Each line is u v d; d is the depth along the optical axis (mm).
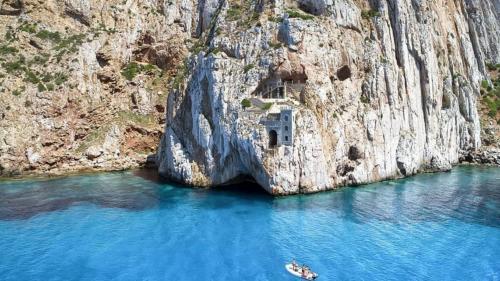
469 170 114938
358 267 58938
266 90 94938
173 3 149125
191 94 100938
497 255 62562
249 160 87750
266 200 84250
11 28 127188
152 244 65812
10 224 73000
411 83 111500
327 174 90250
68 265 59156
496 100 142250
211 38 107188
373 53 105938
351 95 101250
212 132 94688
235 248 64438
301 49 95125
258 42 97875
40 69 118500
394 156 104250
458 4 145250
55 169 109562
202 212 78625
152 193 91062
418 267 59062
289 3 105125
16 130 106875
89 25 136125
